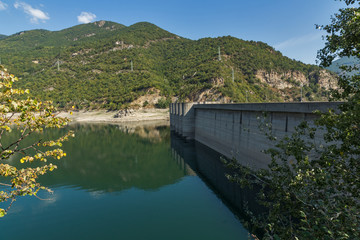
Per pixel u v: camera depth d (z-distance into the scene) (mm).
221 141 44969
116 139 71500
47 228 20125
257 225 9086
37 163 43031
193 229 19375
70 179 34188
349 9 7320
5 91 6133
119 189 29875
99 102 164875
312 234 6262
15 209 24000
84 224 20719
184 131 66750
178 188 29766
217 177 34031
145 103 153000
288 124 24297
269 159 27469
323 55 8406
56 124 7621
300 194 7324
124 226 20250
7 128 6566
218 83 159500
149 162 44344
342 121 6641
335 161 7340
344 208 6047
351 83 7352
